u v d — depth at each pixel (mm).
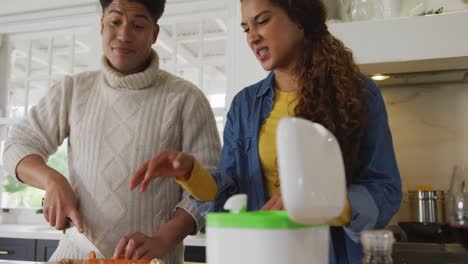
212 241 414
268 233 390
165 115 1149
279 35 848
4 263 958
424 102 1814
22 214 2865
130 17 1111
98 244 1067
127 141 1118
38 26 2852
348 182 768
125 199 1078
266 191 920
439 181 1769
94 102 1188
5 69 2990
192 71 2666
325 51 856
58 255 1108
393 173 789
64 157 2873
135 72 1201
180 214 1041
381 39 1580
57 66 3025
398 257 1272
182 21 2613
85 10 2715
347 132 782
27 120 1202
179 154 676
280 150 387
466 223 833
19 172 1114
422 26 1546
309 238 408
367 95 837
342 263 792
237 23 2400
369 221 659
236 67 2373
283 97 947
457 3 1762
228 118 1034
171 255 1103
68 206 1018
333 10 1815
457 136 1767
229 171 941
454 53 1506
